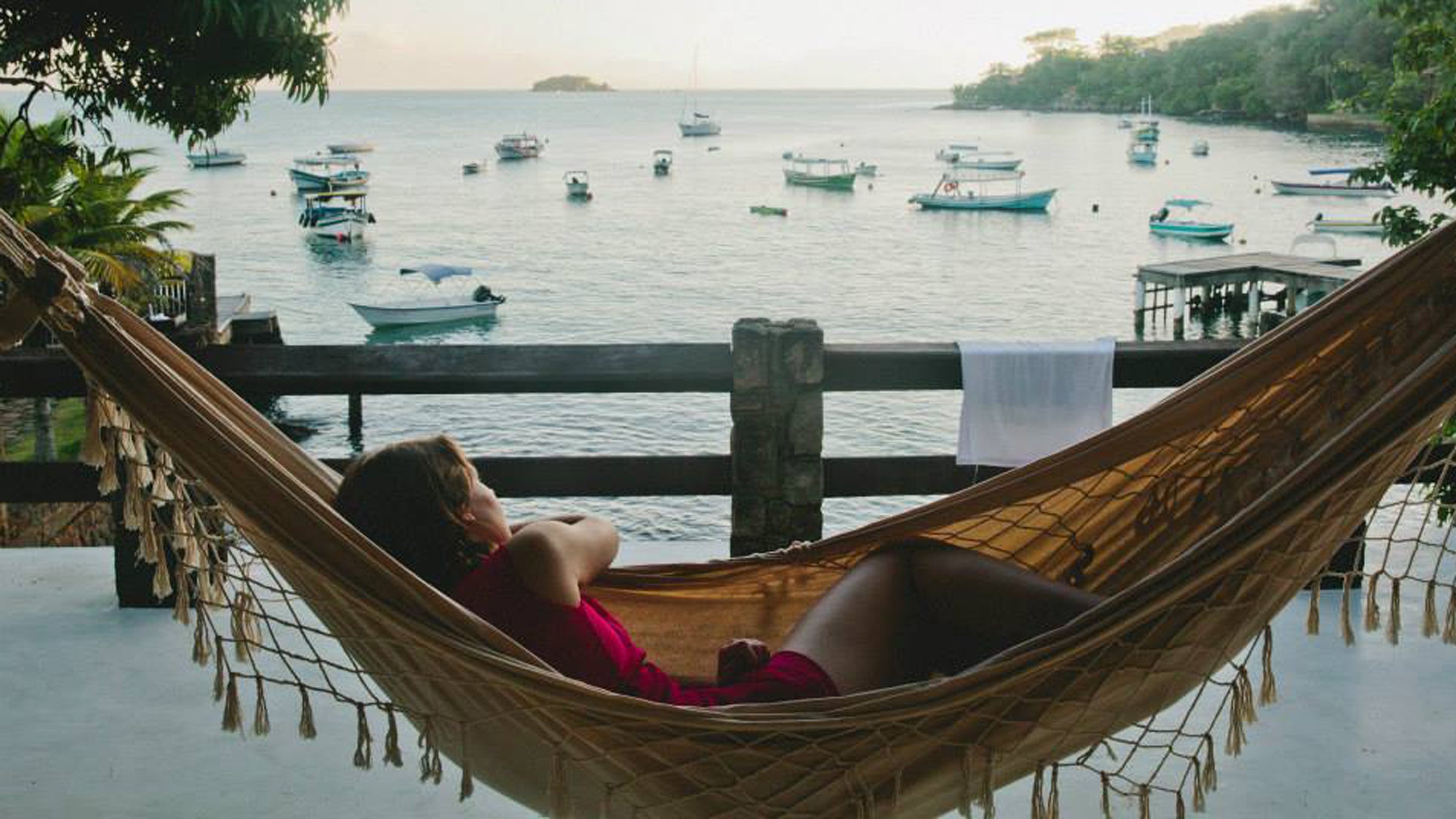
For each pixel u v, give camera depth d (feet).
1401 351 7.34
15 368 12.12
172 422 6.09
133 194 247.91
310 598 6.56
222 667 6.75
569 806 6.41
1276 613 6.56
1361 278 7.30
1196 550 5.96
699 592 8.16
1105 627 6.00
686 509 61.77
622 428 76.38
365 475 6.70
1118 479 7.93
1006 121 626.23
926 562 7.32
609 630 6.70
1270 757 9.38
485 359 12.37
